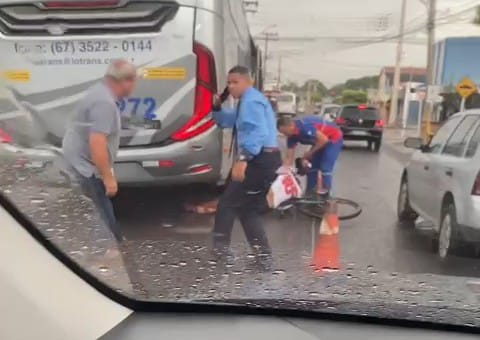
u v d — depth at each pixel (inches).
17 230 83.1
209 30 248.2
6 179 96.0
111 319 89.7
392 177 498.0
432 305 113.4
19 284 77.1
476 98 990.4
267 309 102.9
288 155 297.9
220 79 255.8
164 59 247.4
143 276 113.9
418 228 290.7
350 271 146.4
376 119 803.4
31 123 244.8
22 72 245.9
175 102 250.1
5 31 246.1
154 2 244.1
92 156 177.2
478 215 222.7
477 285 132.0
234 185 200.2
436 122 989.2
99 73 246.1
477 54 1120.2
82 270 91.9
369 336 96.3
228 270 136.0
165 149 251.9
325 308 105.2
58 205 106.0
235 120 214.7
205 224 242.5
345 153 735.1
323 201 280.1
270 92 974.4
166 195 275.7
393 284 130.9
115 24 244.8
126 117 248.7
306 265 150.9
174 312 98.7
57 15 244.1
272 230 252.2
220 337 91.7
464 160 239.3
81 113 178.7
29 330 75.5
